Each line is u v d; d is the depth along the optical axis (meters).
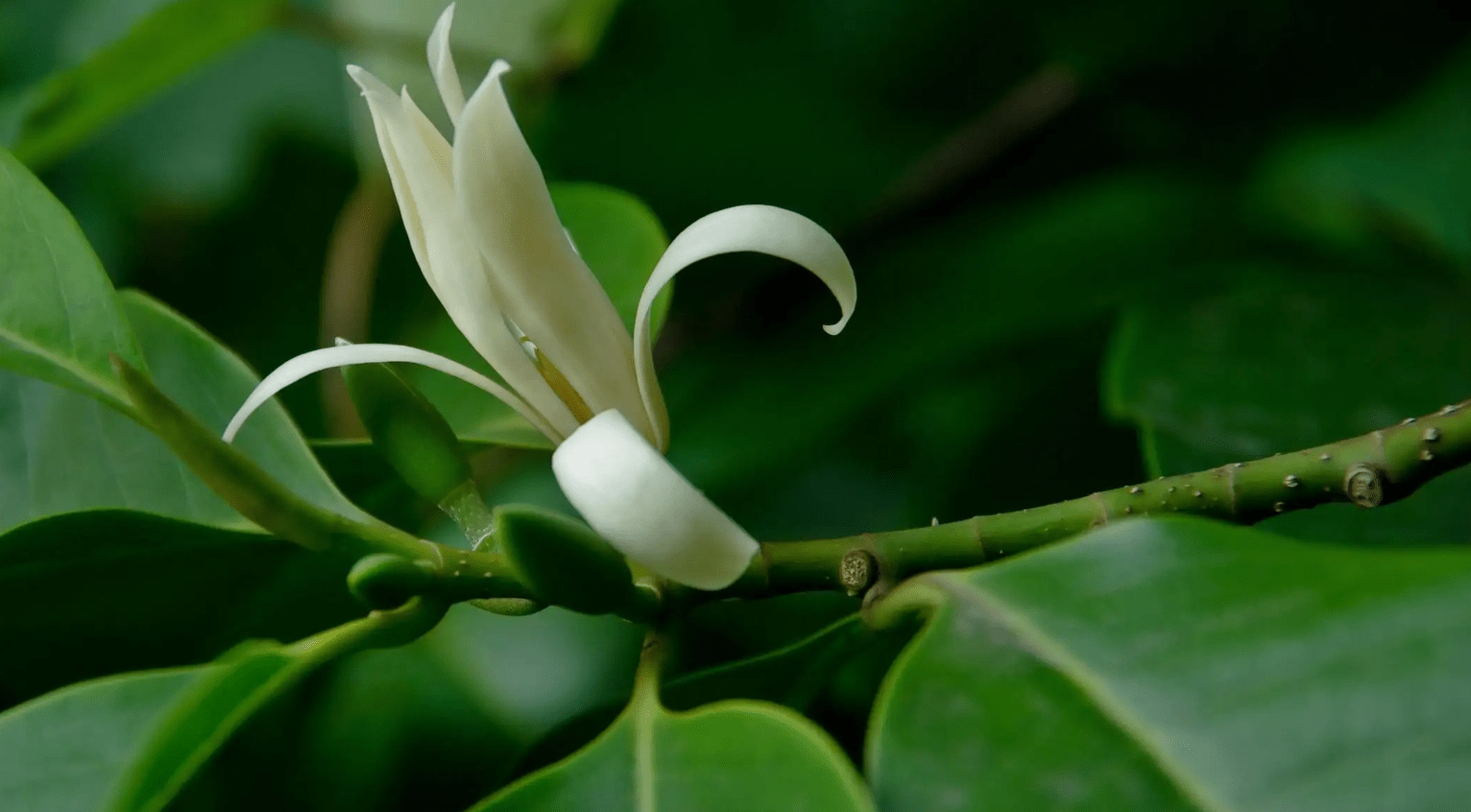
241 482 0.50
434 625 0.51
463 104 0.51
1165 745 0.47
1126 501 0.51
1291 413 0.58
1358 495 0.51
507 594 0.51
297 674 0.50
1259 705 0.47
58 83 0.64
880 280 0.66
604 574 0.50
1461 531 0.55
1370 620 0.47
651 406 0.52
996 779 0.48
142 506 0.55
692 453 0.64
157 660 0.55
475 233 0.51
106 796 0.49
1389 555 0.48
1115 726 0.48
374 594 0.50
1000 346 0.64
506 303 0.52
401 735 0.71
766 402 0.64
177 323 0.56
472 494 0.52
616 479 0.49
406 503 0.57
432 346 0.59
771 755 0.48
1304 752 0.47
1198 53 0.66
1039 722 0.48
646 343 0.51
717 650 0.62
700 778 0.49
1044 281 0.64
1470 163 0.63
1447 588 0.47
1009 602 0.49
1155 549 0.49
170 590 0.54
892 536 0.51
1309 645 0.47
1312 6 0.65
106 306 0.53
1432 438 0.51
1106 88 0.70
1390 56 0.65
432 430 0.52
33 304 0.53
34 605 0.53
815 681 0.52
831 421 0.63
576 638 0.74
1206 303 0.60
